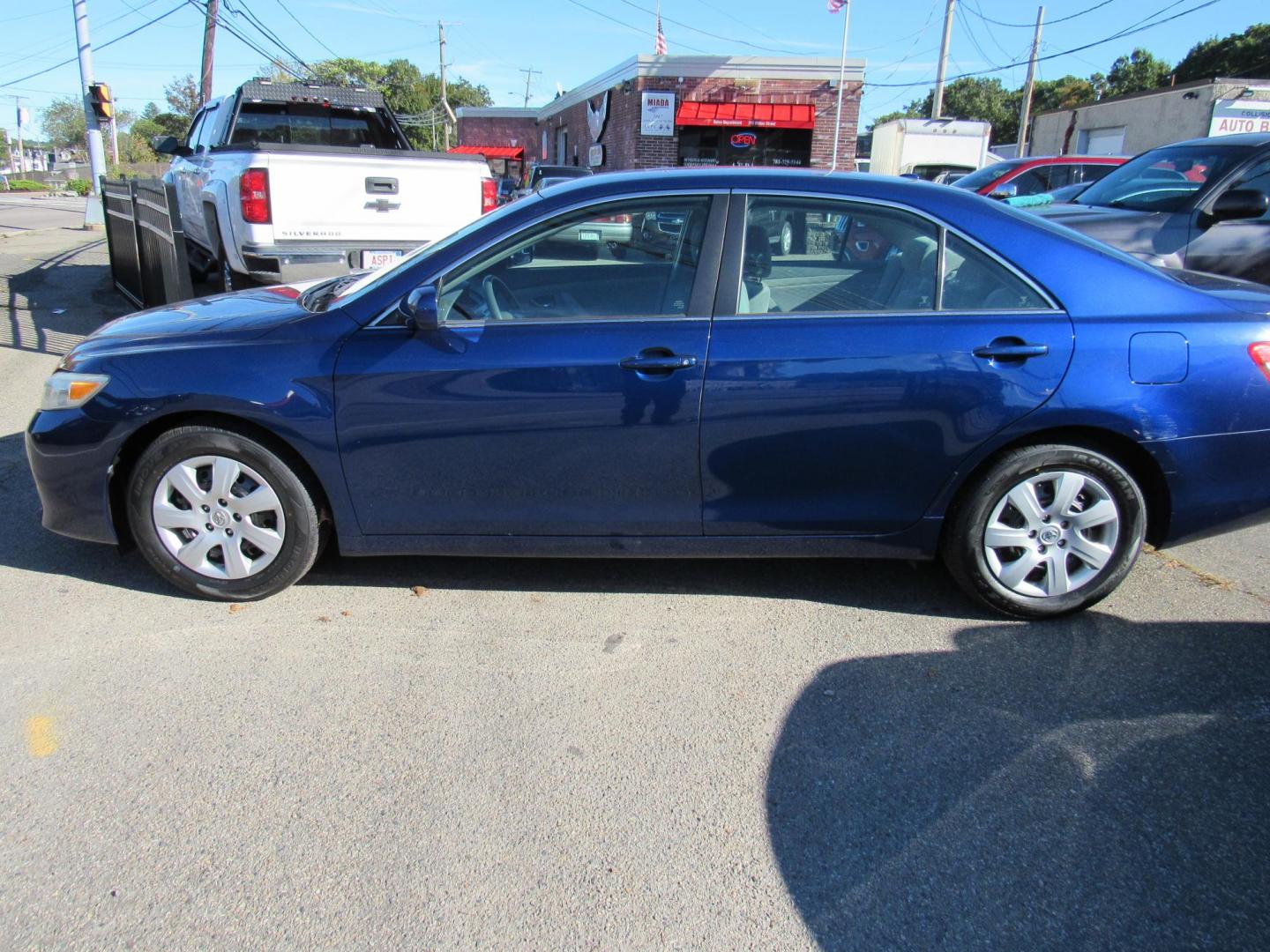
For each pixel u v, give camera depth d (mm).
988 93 64750
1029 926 2148
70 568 3875
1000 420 3273
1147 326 3279
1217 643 3395
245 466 3430
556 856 2346
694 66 21422
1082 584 3482
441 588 3785
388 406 3314
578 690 3076
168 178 11039
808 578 3930
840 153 22125
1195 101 23375
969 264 3346
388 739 2799
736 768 2695
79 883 2230
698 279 3342
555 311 3416
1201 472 3365
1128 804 2543
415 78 71750
